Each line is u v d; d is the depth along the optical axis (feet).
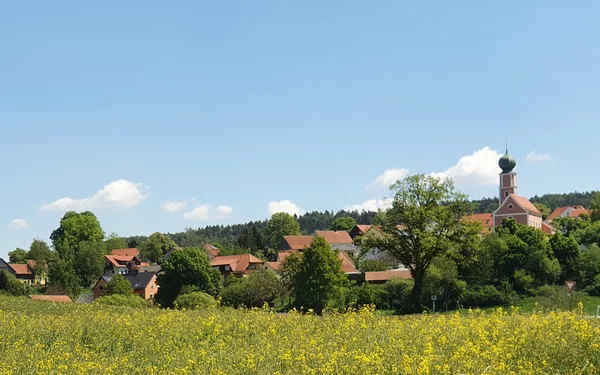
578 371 39.52
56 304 100.83
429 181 166.20
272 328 56.44
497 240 223.30
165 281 270.87
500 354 42.14
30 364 42.88
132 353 48.93
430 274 197.47
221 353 44.88
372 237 171.32
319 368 37.88
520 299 205.87
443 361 39.32
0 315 70.33
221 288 271.08
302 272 209.67
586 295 207.72
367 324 57.41
